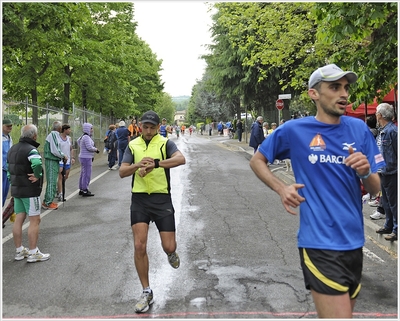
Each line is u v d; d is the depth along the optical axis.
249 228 7.51
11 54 11.90
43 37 12.09
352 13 6.69
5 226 7.91
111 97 27.41
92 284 5.05
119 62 24.72
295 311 4.26
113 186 12.62
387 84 7.91
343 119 3.05
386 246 6.48
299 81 13.91
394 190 6.34
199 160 20.02
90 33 21.41
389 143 6.25
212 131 72.38
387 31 7.42
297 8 12.63
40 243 6.78
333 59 8.13
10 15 9.77
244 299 4.55
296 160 2.98
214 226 7.65
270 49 14.53
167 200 4.58
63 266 5.69
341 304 2.74
